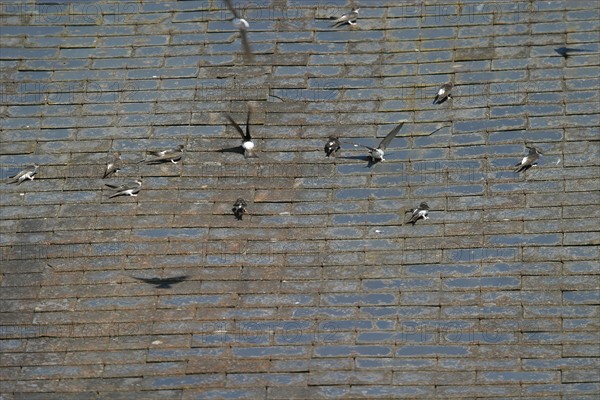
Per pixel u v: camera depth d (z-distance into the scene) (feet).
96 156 83.20
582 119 81.76
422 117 83.05
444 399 71.82
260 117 83.97
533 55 84.64
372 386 72.59
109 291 77.36
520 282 75.72
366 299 75.87
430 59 85.25
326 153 81.92
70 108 85.35
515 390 71.87
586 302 74.59
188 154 82.74
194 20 88.22
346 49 86.28
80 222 80.33
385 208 79.46
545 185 79.36
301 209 79.87
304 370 73.41
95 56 87.40
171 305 76.48
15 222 80.64
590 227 77.36
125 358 74.69
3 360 75.20
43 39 88.38
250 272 77.51
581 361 72.49
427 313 75.10
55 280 78.02
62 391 73.82
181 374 73.77
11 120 85.10
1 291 77.77
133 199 81.05
